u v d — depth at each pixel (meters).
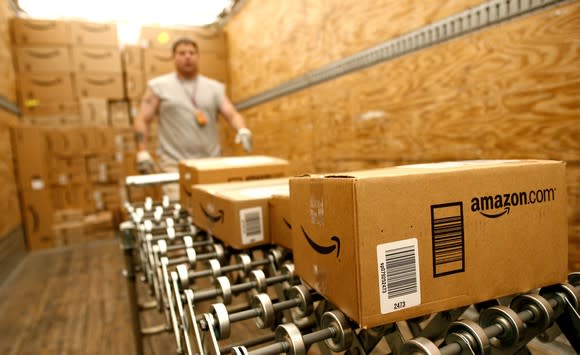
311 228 0.62
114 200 3.87
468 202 0.55
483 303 0.69
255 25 3.58
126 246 1.35
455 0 1.58
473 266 0.55
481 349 0.49
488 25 1.46
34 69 3.63
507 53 1.40
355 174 0.55
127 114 3.97
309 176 0.64
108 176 3.84
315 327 0.68
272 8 3.22
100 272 2.69
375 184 0.49
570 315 0.61
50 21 3.66
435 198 0.53
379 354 1.31
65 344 1.67
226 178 1.28
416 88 1.81
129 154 3.90
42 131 3.52
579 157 1.21
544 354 1.16
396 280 0.51
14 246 2.97
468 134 1.58
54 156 3.63
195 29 4.13
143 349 1.51
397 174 0.52
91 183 3.80
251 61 3.73
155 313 1.93
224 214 0.92
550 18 1.26
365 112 2.18
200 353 0.57
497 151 1.47
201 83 2.61
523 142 1.37
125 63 3.93
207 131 2.64
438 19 1.66
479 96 1.51
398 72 1.91
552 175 0.61
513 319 0.54
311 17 2.65
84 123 3.79
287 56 3.05
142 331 1.44
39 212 3.40
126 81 3.96
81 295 2.25
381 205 0.50
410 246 0.51
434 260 0.53
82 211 3.70
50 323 1.89
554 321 0.62
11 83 3.43
